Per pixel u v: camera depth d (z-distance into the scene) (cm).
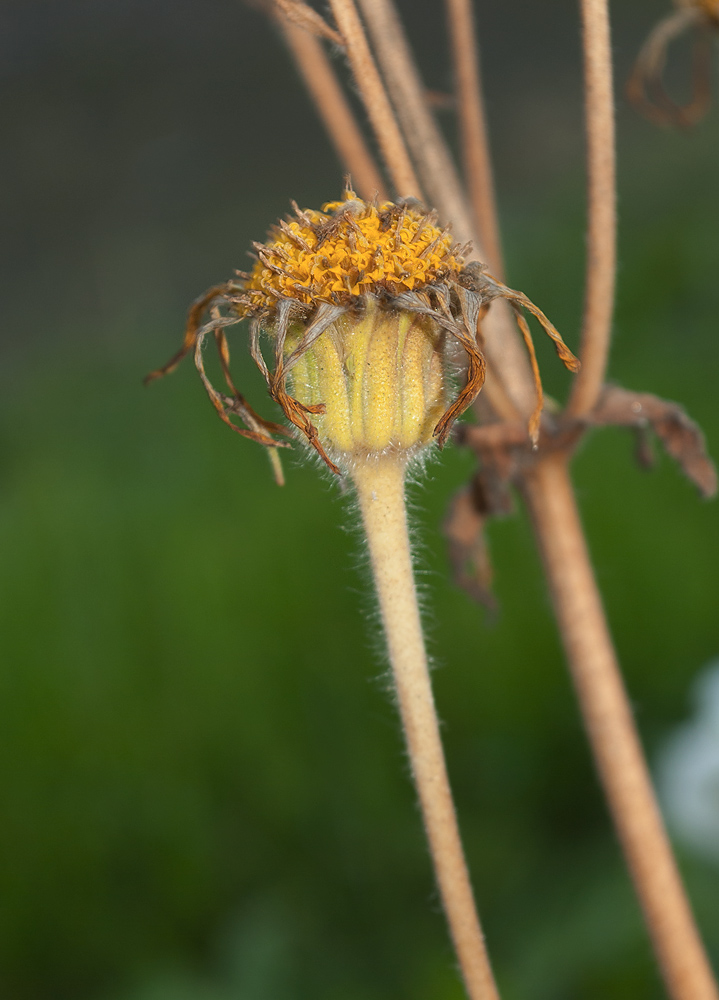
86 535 75
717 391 71
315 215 24
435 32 148
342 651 61
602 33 25
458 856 24
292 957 46
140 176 144
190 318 24
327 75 26
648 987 38
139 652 64
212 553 69
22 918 52
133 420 96
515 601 59
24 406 105
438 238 24
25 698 62
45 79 168
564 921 41
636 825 26
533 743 53
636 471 64
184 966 47
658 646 56
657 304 86
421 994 42
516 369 26
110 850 54
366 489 24
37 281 129
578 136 129
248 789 56
